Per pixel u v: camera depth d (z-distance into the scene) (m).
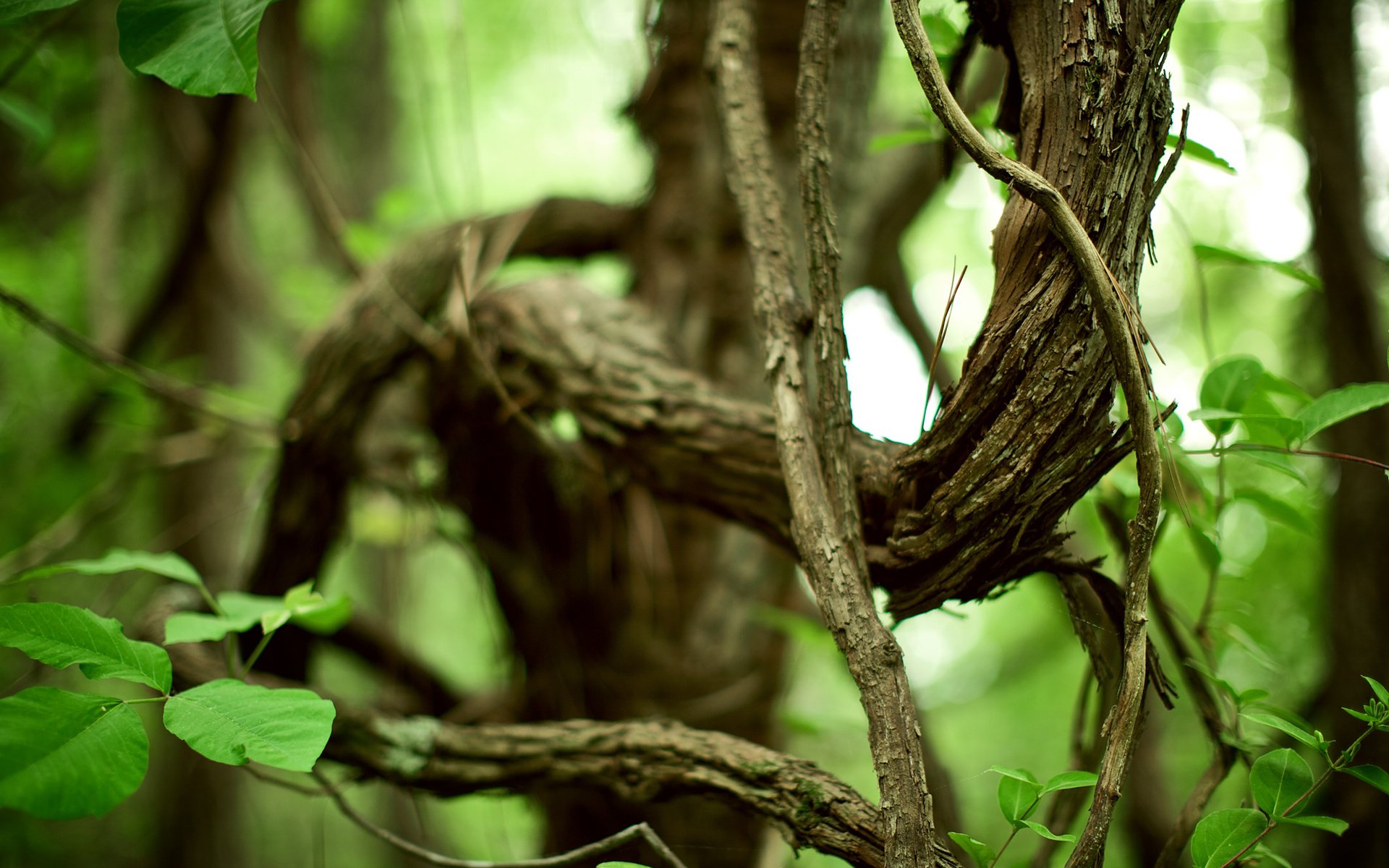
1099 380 1.07
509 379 1.47
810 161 1.14
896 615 1.17
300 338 3.02
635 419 1.34
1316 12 1.51
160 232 3.01
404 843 1.25
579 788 1.28
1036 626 4.48
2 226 3.13
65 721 1.04
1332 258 1.52
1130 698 1.06
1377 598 1.50
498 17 4.76
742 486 1.30
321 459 1.71
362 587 3.87
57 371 2.69
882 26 1.73
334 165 3.44
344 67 4.00
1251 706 1.19
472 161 1.75
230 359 2.98
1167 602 1.27
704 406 1.33
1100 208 1.07
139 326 2.34
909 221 2.00
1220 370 1.19
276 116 1.71
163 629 1.38
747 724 1.67
